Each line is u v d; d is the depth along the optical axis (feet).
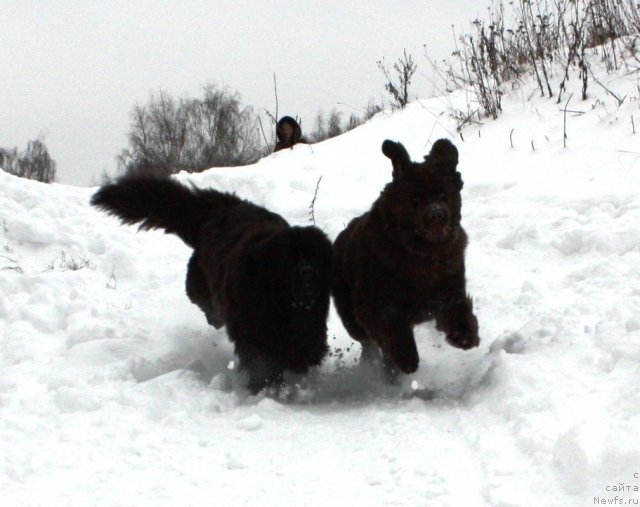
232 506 12.77
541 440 13.35
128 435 14.76
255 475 13.69
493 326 18.74
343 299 18.22
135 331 19.26
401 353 16.72
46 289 20.75
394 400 16.71
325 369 18.47
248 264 17.10
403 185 16.65
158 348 18.76
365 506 12.69
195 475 13.65
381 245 16.93
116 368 17.37
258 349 17.20
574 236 21.33
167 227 19.89
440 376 17.53
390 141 16.88
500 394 15.21
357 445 14.52
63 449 14.11
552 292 19.61
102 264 23.27
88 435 14.57
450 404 16.14
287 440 14.93
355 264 17.48
